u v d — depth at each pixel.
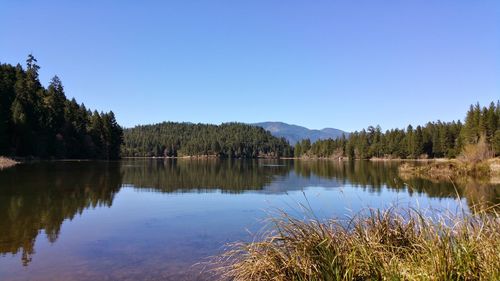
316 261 5.76
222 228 13.54
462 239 5.39
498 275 4.71
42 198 20.70
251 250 6.72
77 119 88.81
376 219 7.03
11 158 61.53
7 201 19.44
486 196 22.34
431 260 5.16
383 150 131.38
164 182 33.19
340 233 6.44
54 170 43.19
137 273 8.50
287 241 6.37
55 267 8.95
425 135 120.31
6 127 65.44
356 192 26.03
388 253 5.90
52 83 89.38
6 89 71.31
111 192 24.61
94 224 14.21
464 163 51.53
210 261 9.22
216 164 85.50
